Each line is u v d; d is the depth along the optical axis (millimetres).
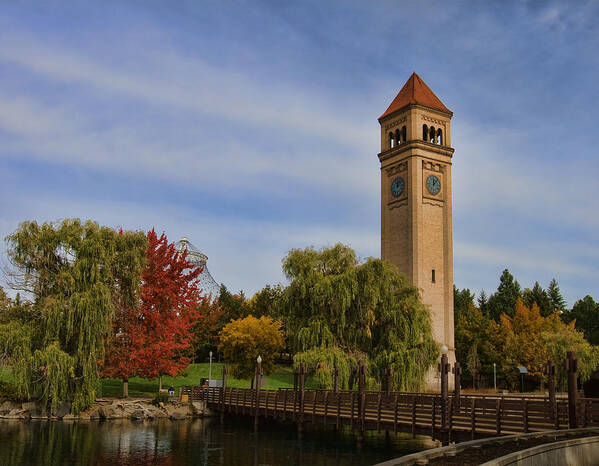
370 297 52000
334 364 48125
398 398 38250
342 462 34656
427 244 77562
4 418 50750
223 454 37312
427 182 79250
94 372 50000
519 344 88125
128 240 55031
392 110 84875
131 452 37406
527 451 14430
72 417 51844
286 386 80375
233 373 73375
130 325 58219
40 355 47250
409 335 51625
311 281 52469
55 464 33094
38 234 51500
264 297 98875
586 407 28922
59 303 48844
